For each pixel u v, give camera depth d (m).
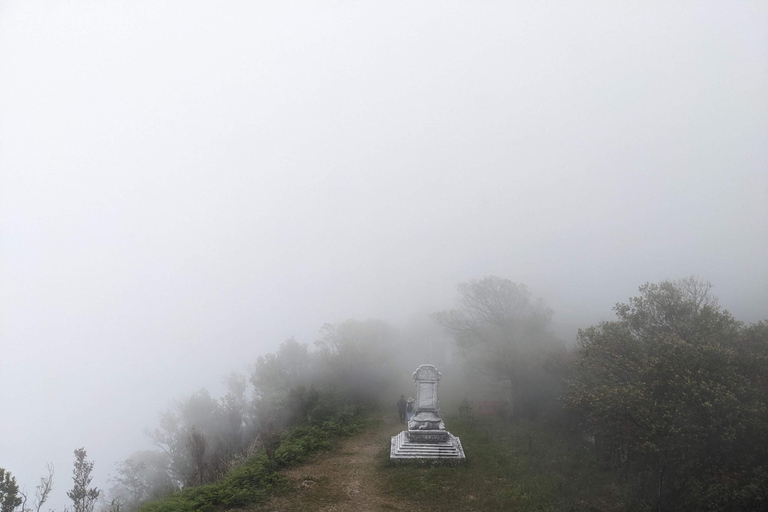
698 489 12.90
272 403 30.58
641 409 14.32
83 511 16.12
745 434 13.19
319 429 24.34
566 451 21.22
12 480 14.50
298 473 17.94
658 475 14.93
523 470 18.41
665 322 18.38
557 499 15.52
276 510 14.48
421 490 16.44
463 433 24.30
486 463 19.25
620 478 17.25
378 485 17.03
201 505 14.47
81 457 16.91
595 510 14.78
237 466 18.73
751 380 14.37
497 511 14.79
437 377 22.14
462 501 15.56
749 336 15.78
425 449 19.88
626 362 17.08
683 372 14.23
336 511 14.59
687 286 20.16
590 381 19.14
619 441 17.70
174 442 30.08
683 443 13.37
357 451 21.50
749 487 11.93
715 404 13.13
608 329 18.50
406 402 28.36
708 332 16.31
